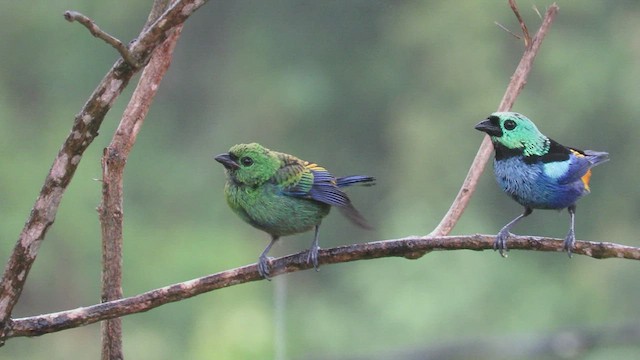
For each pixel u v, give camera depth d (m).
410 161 24.22
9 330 5.40
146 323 18.06
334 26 26.48
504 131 7.12
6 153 23.41
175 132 25.59
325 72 26.05
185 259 21.25
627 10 24.36
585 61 23.73
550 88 23.94
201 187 24.28
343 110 25.69
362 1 26.34
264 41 26.56
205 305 18.20
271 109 25.70
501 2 25.14
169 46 6.35
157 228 22.80
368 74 25.78
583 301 19.92
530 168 7.09
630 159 23.12
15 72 26.11
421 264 20.00
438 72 25.05
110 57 26.30
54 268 20.69
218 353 15.05
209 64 26.44
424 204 23.33
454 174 23.84
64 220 20.81
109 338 6.28
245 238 22.28
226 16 26.62
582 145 23.44
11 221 21.34
